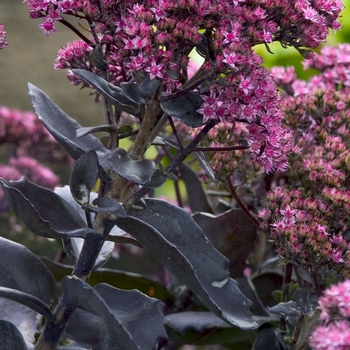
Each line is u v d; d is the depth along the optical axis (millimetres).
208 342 1366
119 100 1219
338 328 1163
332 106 1347
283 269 1383
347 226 1266
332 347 1147
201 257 1236
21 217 1207
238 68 1190
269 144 1219
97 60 1240
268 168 1229
